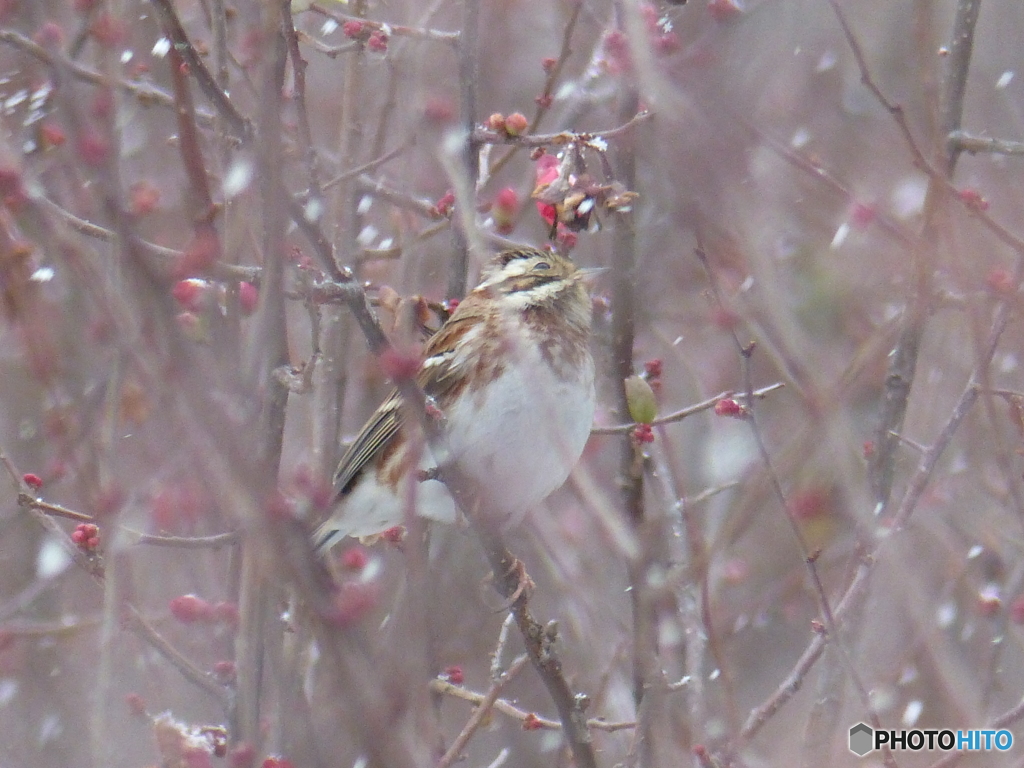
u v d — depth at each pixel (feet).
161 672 37.50
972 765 35.47
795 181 42.06
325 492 29.73
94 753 26.96
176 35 27.68
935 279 37.70
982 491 40.93
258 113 23.13
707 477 45.47
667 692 31.14
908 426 42.34
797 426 43.29
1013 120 49.55
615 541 28.48
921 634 31.55
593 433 36.45
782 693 32.17
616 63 33.22
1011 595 37.29
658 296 47.29
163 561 39.29
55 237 24.17
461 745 30.19
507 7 51.75
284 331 28.63
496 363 35.55
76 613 43.57
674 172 27.12
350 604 22.91
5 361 41.86
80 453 33.32
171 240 37.29
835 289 42.14
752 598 45.75
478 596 45.55
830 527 38.34
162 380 20.40
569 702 30.27
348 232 36.65
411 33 35.58
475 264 38.06
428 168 40.88
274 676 28.63
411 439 22.95
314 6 35.83
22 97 37.04
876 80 49.83
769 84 45.21
